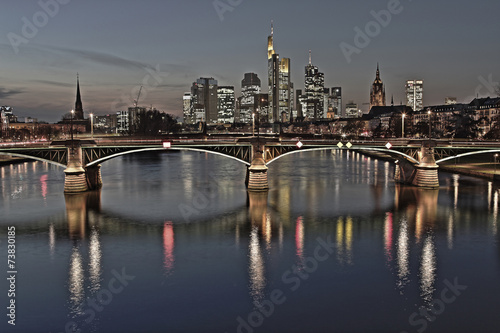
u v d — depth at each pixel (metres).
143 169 172.25
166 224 76.88
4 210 87.88
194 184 124.88
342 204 93.19
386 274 53.44
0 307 45.53
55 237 69.19
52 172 160.12
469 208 88.81
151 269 55.34
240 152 113.25
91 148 110.50
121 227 74.88
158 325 42.22
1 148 101.50
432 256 59.69
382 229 73.12
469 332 40.88
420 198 99.81
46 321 42.91
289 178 138.00
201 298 47.41
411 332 40.91
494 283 50.91
